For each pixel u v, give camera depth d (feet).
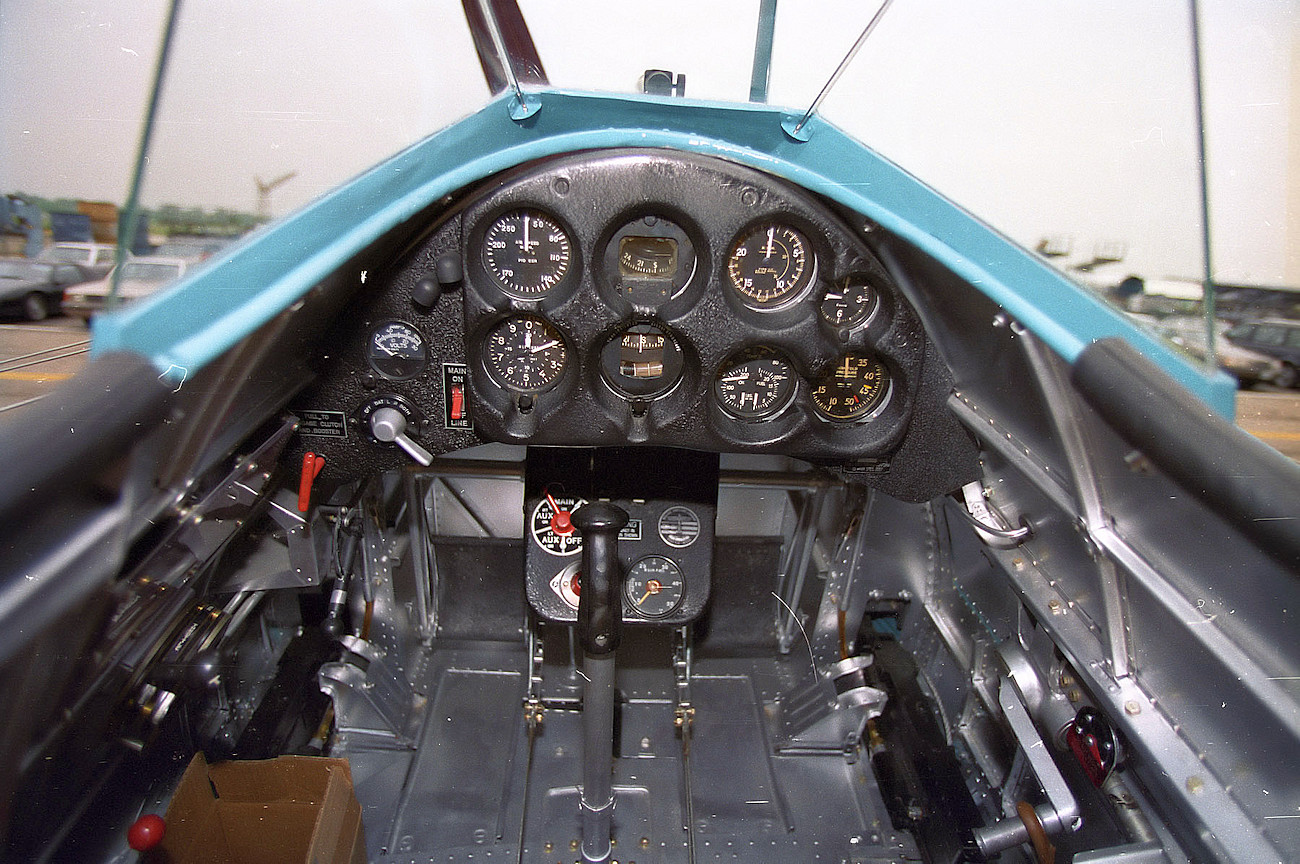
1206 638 4.47
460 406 6.86
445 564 9.51
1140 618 5.15
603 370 6.91
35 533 3.63
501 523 9.29
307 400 6.79
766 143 6.10
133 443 4.15
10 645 3.53
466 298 6.33
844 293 6.66
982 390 6.40
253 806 6.29
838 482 8.55
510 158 5.83
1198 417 4.34
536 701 8.64
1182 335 5.44
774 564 9.62
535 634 8.75
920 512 8.34
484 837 7.61
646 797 8.07
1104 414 4.83
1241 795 4.52
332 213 5.34
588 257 6.15
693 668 9.68
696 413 6.84
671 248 6.43
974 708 7.99
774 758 8.54
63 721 4.77
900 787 7.53
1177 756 4.85
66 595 3.94
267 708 7.52
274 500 6.84
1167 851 5.12
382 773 8.27
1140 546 5.06
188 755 6.94
